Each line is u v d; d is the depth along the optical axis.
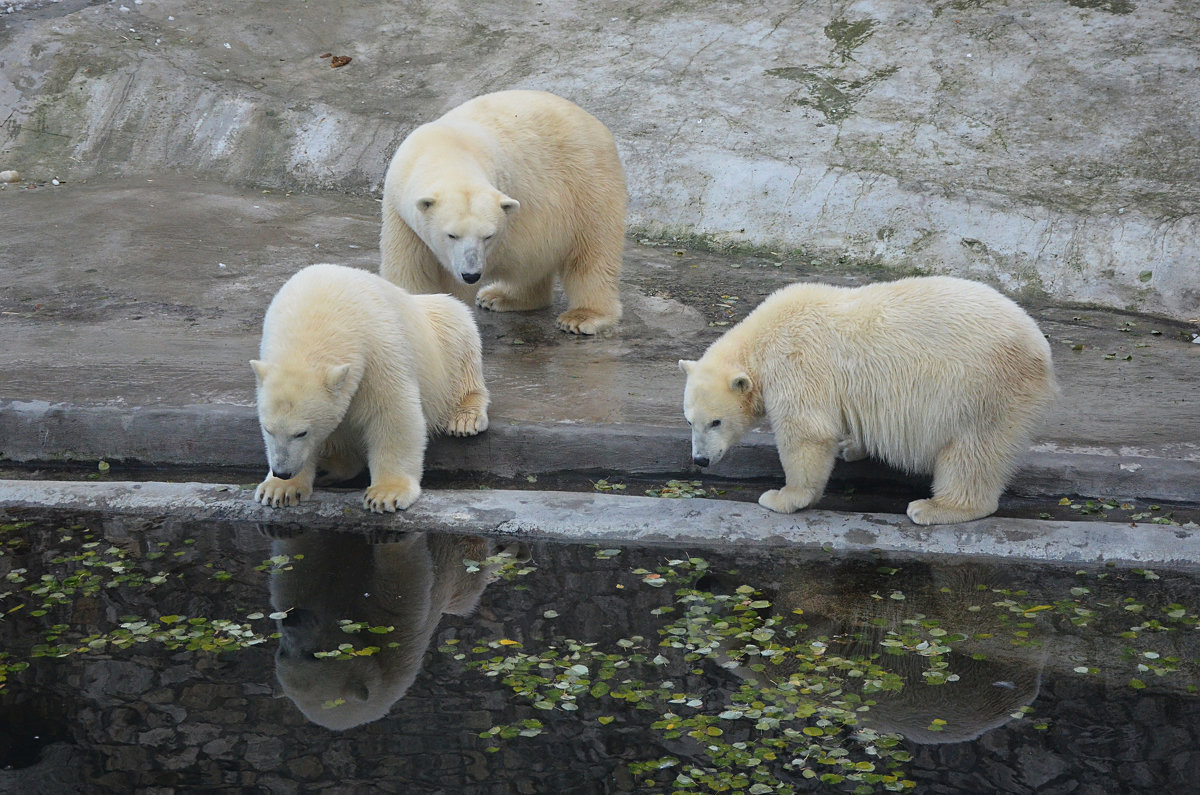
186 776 5.03
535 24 18.38
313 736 5.33
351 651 6.12
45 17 17.84
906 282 7.25
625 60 17.08
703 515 7.54
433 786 4.96
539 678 5.86
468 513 7.56
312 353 6.98
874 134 14.95
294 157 15.73
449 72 17.22
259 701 5.63
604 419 8.57
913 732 5.45
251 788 4.93
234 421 8.39
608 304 10.87
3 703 5.58
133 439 8.47
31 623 6.34
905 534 7.29
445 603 6.69
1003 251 13.01
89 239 12.76
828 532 7.36
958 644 6.27
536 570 7.10
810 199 14.06
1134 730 5.46
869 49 16.72
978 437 7.11
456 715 5.53
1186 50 15.77
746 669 5.99
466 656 6.09
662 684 5.83
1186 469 7.89
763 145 14.89
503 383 9.35
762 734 5.41
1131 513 7.79
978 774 5.12
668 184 14.62
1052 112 15.06
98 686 5.73
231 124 16.06
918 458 7.33
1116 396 9.28
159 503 7.71
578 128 10.45
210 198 14.41
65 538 7.40
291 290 7.36
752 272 13.04
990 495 7.35
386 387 7.41
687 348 10.38
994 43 16.47
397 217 9.81
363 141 15.80
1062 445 8.22
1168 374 9.89
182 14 18.41
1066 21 16.73
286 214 14.26
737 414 7.38
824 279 12.84
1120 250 12.68
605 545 7.41
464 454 8.43
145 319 10.53
